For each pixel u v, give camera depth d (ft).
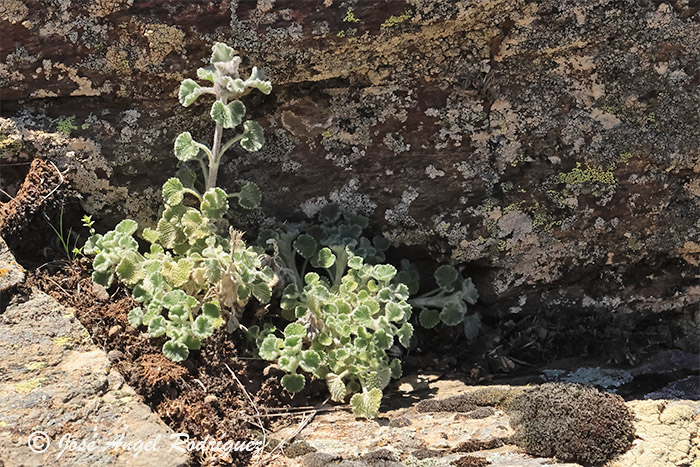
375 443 3.73
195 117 4.09
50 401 3.64
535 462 3.67
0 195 4.03
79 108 4.05
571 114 4.12
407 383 4.07
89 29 3.97
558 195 4.16
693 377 4.09
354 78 4.10
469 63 4.09
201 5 3.96
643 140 4.11
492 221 4.18
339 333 3.93
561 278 4.26
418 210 4.18
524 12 4.03
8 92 4.00
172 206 4.01
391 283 4.16
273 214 4.19
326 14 3.99
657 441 3.72
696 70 4.10
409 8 3.99
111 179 4.08
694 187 4.17
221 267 3.89
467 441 3.75
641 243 4.21
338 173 4.16
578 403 3.78
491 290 4.26
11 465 3.50
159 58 4.00
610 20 4.05
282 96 4.09
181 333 3.81
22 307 3.83
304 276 4.09
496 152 4.14
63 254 4.02
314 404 3.92
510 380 4.09
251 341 3.97
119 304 3.90
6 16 3.95
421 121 4.12
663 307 4.29
